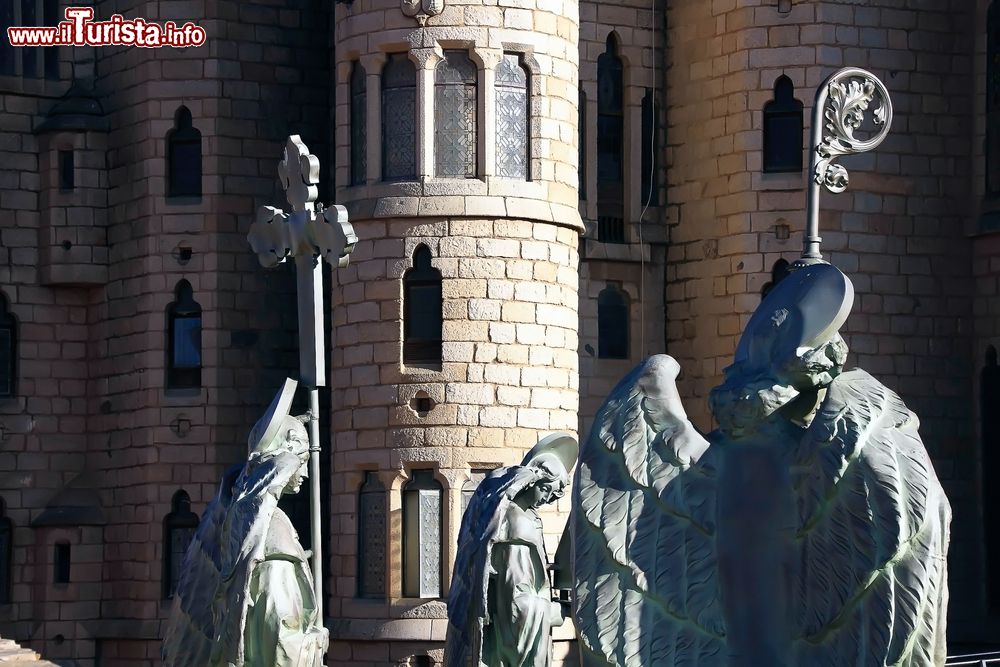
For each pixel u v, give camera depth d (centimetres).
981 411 9294
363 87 8738
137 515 9700
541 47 8656
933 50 9350
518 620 4550
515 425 8488
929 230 9294
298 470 4291
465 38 8512
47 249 9969
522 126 8644
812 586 2619
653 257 9706
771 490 2678
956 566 9262
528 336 8550
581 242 9569
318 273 4616
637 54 9744
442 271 8481
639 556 2766
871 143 3209
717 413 2736
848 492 2581
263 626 4162
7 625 9825
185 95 9725
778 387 2688
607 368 9612
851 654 2577
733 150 9338
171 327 9719
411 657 8388
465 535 4641
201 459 9575
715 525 2736
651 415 2825
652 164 9750
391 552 8456
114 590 9825
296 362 9769
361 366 8600
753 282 9231
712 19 9494
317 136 9938
